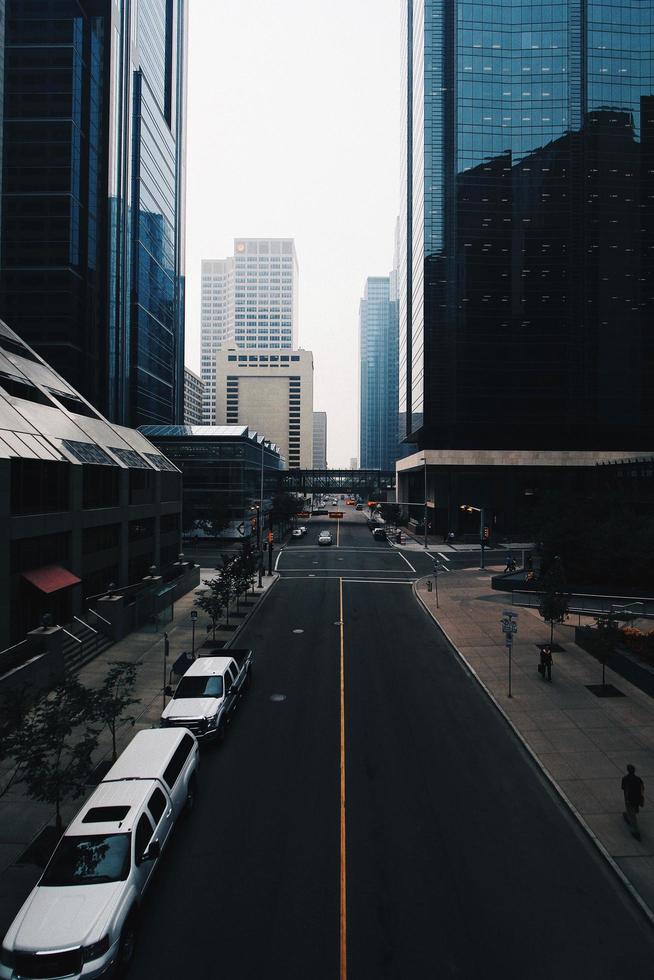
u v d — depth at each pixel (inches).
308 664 911.0
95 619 1040.2
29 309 2792.8
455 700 753.0
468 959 331.0
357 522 4345.5
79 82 2881.4
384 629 1149.1
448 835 455.5
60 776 422.9
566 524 1592.0
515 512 3348.9
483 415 3388.3
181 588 1481.3
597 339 3368.6
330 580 1760.6
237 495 2923.2
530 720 675.4
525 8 3395.7
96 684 803.4
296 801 507.5
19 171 2807.6
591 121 3366.1
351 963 327.9
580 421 3363.7
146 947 342.3
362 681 828.0
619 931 354.6
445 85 3403.1
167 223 4065.0
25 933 315.3
